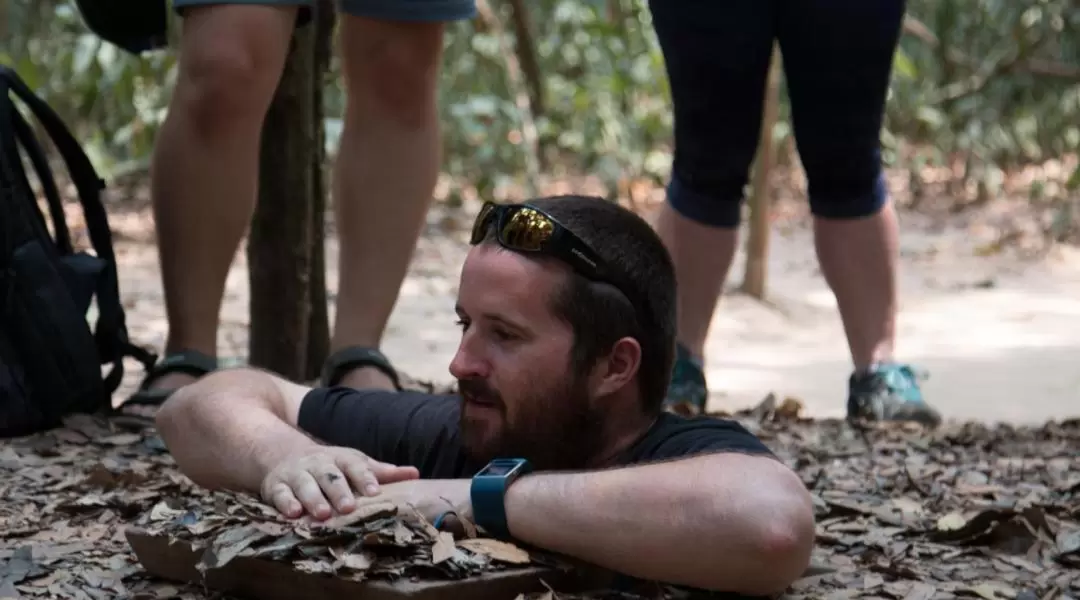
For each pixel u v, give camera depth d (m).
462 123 9.13
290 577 2.03
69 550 2.38
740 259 8.34
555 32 10.73
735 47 3.78
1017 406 4.90
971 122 10.76
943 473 3.28
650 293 2.23
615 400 2.24
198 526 2.17
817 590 2.33
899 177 11.33
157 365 3.62
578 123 10.47
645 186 10.52
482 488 2.12
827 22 3.73
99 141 9.16
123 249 7.65
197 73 3.36
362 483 2.18
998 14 10.84
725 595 2.11
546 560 2.08
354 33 3.63
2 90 3.40
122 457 3.12
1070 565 2.54
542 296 2.19
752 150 3.98
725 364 5.71
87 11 3.61
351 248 3.73
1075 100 10.79
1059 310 6.94
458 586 1.97
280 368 4.06
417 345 5.79
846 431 3.82
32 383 3.33
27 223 3.34
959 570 2.49
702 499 2.00
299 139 3.97
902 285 7.57
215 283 3.55
